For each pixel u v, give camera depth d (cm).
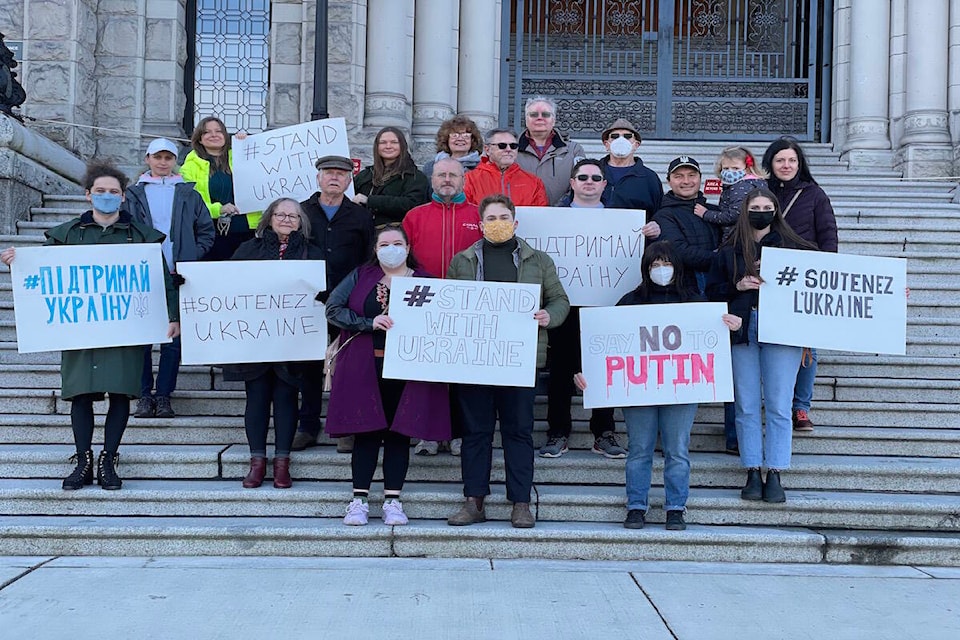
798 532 570
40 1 1171
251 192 723
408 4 1223
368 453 571
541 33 1312
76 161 1114
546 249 648
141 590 487
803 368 668
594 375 574
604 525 579
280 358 599
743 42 1313
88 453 597
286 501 589
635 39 1313
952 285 841
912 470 622
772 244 601
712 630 442
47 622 441
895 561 557
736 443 657
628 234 647
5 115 962
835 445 671
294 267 603
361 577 512
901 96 1198
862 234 935
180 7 1272
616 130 684
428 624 444
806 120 1292
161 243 630
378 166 694
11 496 584
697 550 558
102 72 1237
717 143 1246
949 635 439
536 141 709
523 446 573
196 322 596
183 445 666
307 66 1209
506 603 474
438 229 632
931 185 1119
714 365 566
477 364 565
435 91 1225
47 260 584
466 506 573
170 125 1247
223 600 473
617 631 439
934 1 1171
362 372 567
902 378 747
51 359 763
